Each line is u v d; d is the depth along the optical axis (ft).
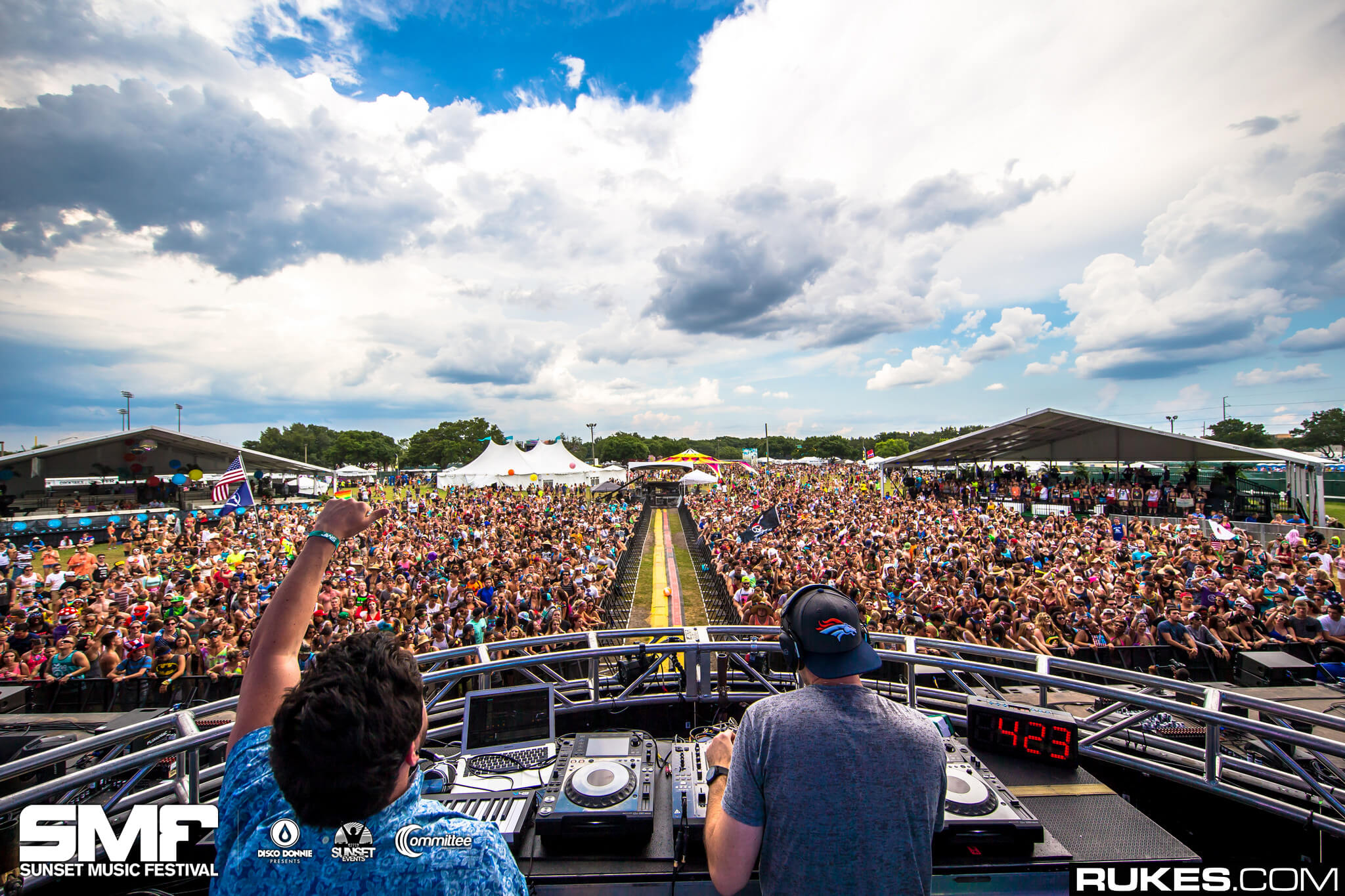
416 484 176.24
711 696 14.83
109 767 8.15
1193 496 83.15
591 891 6.59
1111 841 7.37
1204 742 12.95
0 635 34.94
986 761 9.52
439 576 51.21
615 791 7.34
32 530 94.94
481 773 9.21
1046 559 55.98
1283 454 75.41
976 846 6.78
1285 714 8.96
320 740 3.23
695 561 80.23
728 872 4.80
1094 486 95.76
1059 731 9.16
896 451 394.93
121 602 41.60
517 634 34.09
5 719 18.11
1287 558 49.96
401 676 3.61
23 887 8.22
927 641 13.32
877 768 4.63
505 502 112.88
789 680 16.87
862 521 77.51
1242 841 10.44
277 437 476.95
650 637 15.19
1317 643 30.09
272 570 53.31
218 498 70.69
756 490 139.95
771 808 4.73
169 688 28.66
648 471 179.73
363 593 44.75
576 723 14.66
